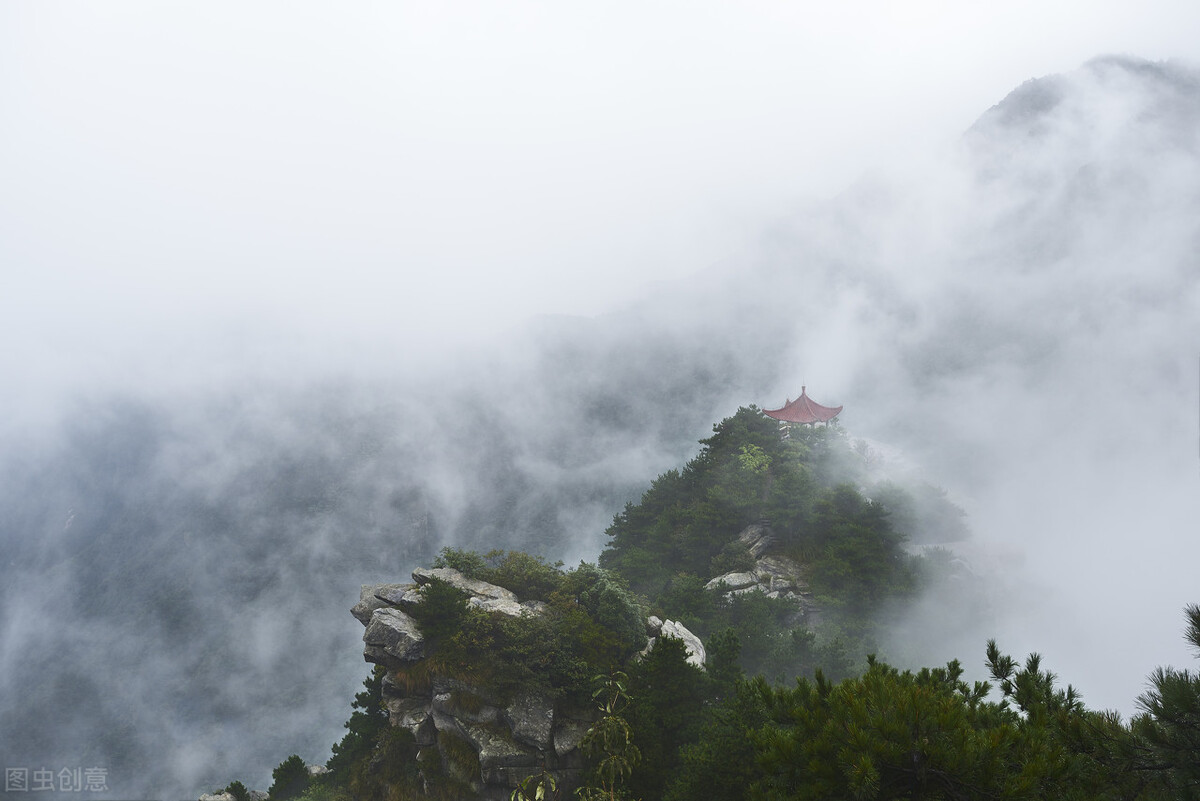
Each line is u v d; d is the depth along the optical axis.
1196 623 14.45
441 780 39.28
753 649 47.94
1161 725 14.77
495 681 39.44
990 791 14.77
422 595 43.44
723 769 27.42
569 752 37.88
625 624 42.62
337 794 42.94
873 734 15.61
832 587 61.41
